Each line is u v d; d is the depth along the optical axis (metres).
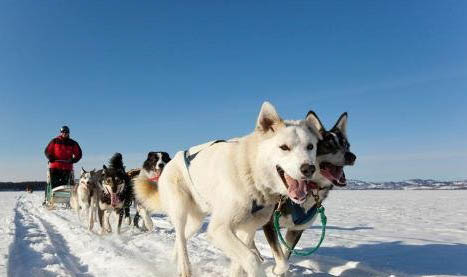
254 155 2.42
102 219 5.33
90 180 6.27
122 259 3.27
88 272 2.94
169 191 3.12
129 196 5.53
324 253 3.70
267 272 3.00
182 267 2.85
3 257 3.32
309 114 3.06
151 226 5.40
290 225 2.82
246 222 2.49
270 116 2.45
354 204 12.27
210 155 2.76
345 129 3.42
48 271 2.93
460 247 3.81
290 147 2.31
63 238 4.75
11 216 7.55
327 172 2.92
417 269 2.96
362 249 3.84
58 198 8.41
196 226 3.23
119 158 5.59
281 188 2.39
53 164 8.26
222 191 2.48
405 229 5.50
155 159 5.21
